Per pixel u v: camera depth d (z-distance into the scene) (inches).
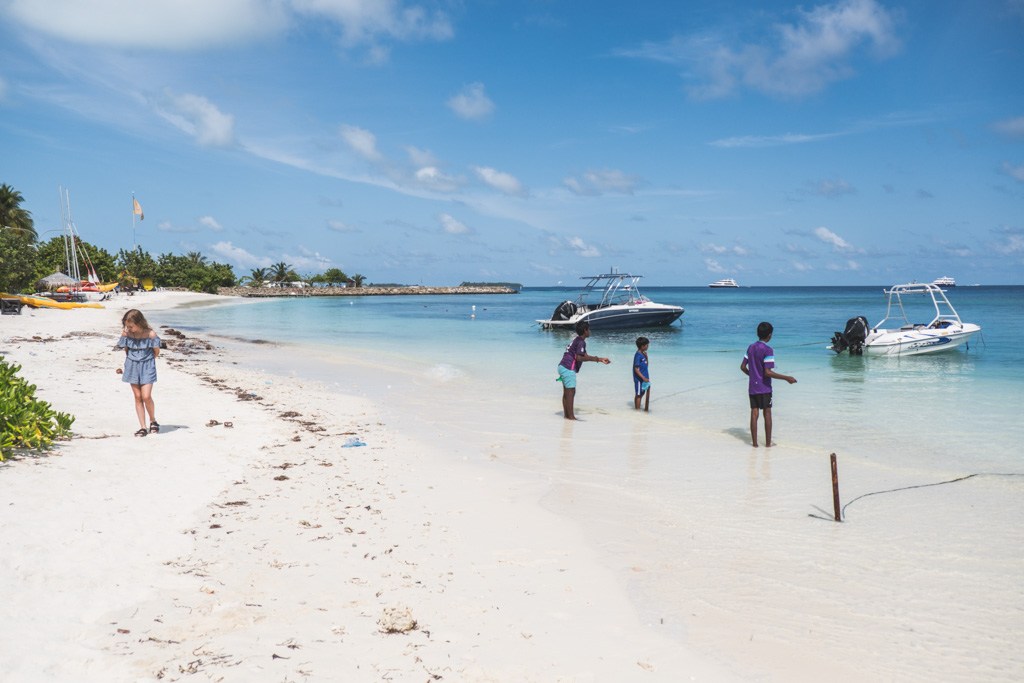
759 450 397.1
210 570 198.7
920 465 361.4
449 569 216.4
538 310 2974.9
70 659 140.3
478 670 154.3
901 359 910.4
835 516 272.8
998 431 447.2
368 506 277.0
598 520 271.9
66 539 204.5
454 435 436.5
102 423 394.0
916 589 211.2
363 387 655.8
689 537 254.4
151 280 4776.1
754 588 211.0
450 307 3447.3
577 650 168.7
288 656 152.4
